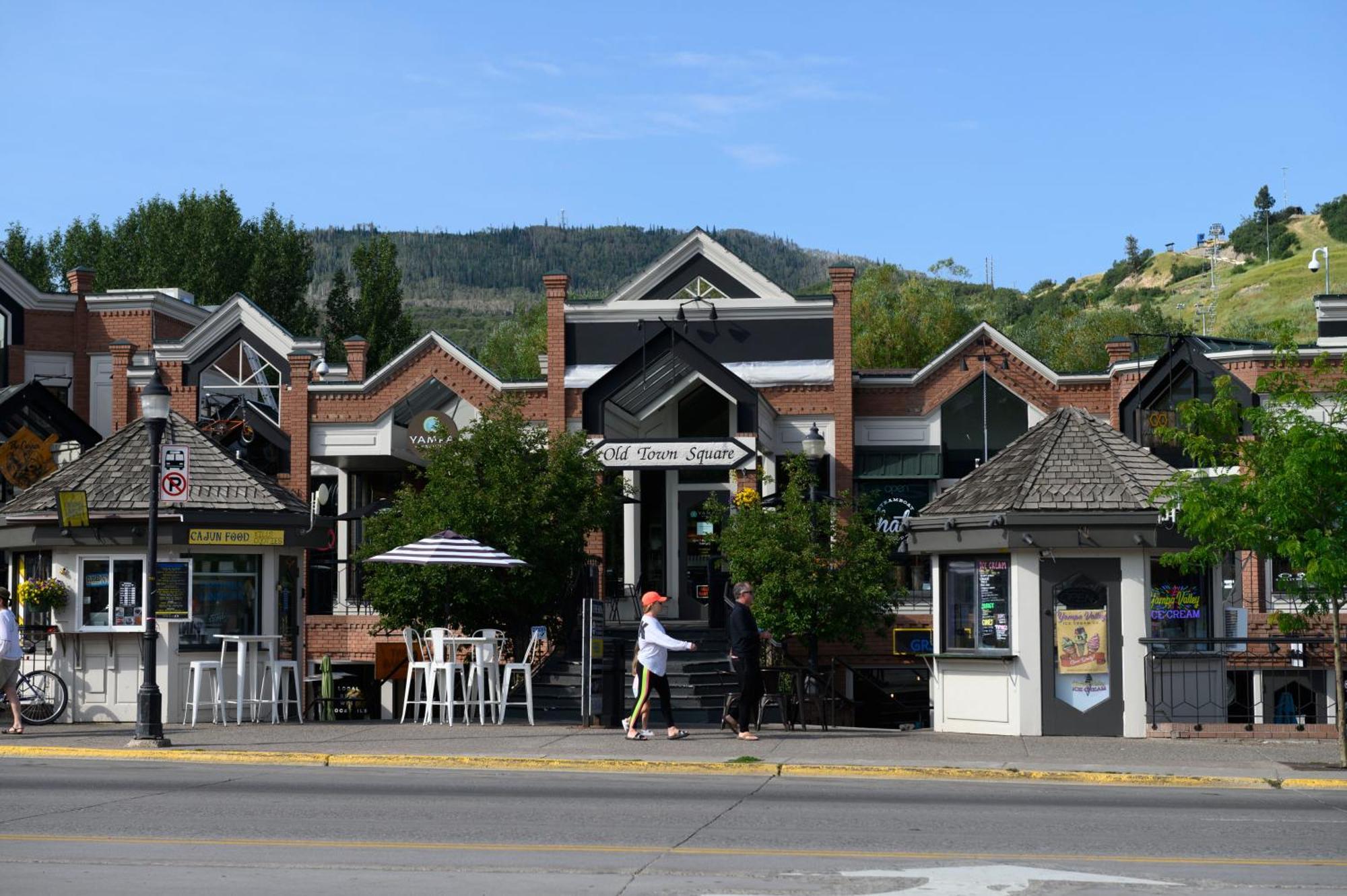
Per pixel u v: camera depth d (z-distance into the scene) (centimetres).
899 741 1995
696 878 1010
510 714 2553
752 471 3180
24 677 2175
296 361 3725
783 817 1322
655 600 2016
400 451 3706
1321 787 1627
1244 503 1791
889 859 1094
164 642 2238
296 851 1110
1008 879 1009
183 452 2231
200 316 4562
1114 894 959
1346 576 1686
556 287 3475
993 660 2102
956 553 2178
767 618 2648
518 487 2633
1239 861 1098
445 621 2627
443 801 1412
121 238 6912
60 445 3541
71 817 1288
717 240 3491
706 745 1922
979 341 3562
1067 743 1978
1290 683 3022
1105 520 2050
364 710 3353
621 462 3009
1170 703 2062
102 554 2250
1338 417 1805
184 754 1830
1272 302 13912
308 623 3534
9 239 7012
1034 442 2253
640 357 3116
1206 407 1875
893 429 3559
